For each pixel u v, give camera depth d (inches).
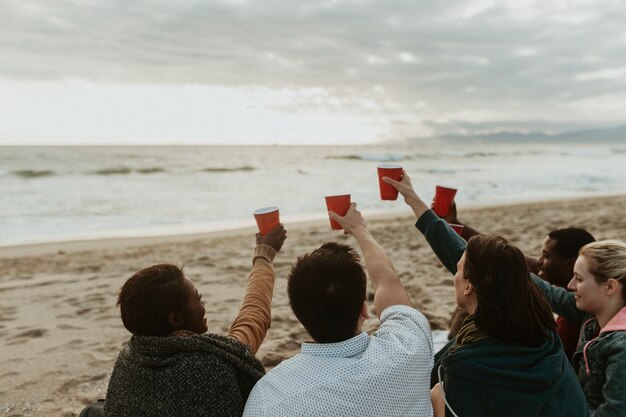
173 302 61.9
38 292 238.5
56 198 679.7
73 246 377.4
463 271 63.5
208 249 363.3
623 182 985.5
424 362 54.4
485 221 458.9
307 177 1120.8
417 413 52.4
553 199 692.1
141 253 348.8
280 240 83.4
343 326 52.4
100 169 1165.1
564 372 58.3
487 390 57.1
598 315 81.0
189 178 1048.2
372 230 416.5
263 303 74.2
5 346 169.6
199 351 58.7
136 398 57.6
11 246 373.4
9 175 1010.1
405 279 249.4
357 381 49.5
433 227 79.2
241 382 60.2
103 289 244.1
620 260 77.7
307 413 48.4
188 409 56.0
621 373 70.1
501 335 58.9
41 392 137.8
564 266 108.1
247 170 1357.0
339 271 52.5
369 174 1235.9
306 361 52.0
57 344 171.6
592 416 70.6
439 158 2171.5
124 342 173.8
